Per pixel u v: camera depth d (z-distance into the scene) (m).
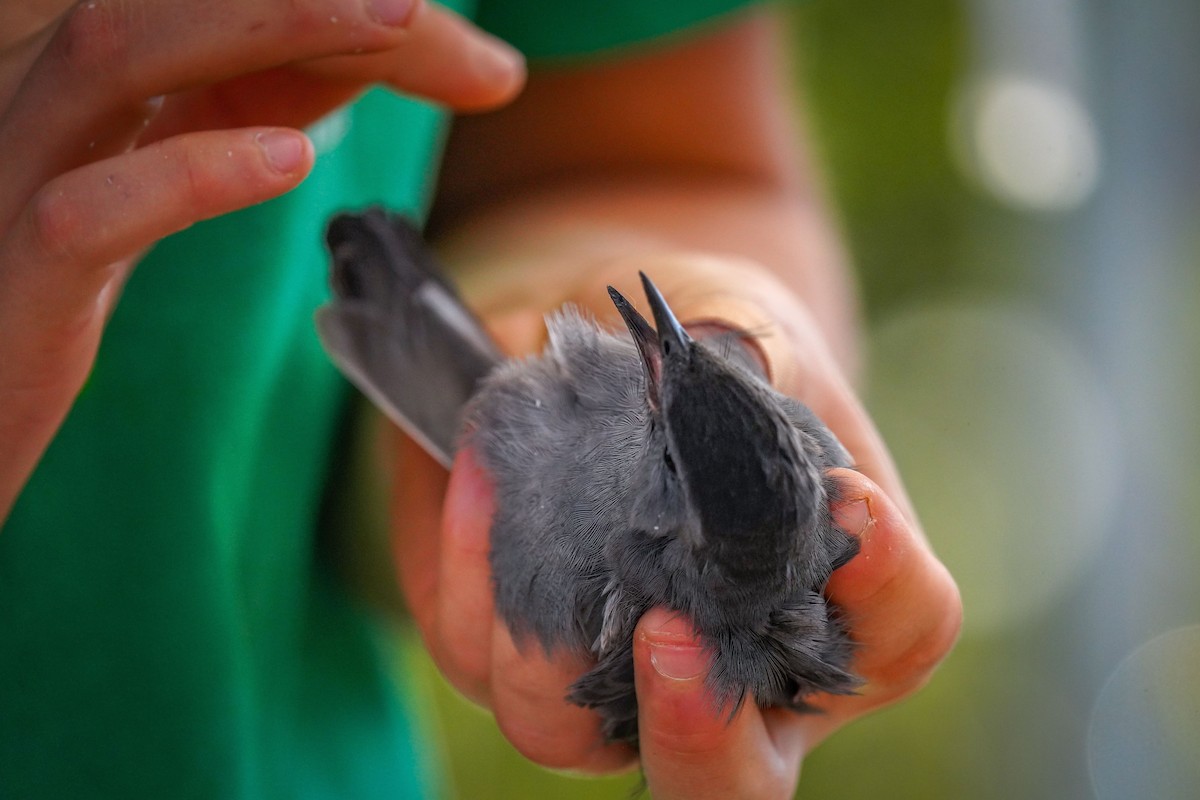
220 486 0.46
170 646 0.46
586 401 0.45
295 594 0.49
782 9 0.56
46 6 0.41
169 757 0.46
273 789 0.47
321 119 0.43
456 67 0.43
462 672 0.45
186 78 0.39
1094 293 0.61
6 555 0.45
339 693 0.50
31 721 0.45
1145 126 0.58
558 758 0.45
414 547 0.47
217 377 0.46
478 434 0.46
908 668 0.43
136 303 0.45
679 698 0.41
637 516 0.44
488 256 0.51
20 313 0.39
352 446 0.51
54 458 0.45
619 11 0.51
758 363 0.44
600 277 0.47
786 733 0.45
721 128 0.53
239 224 0.46
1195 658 0.63
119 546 0.45
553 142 0.54
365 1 0.39
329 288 0.49
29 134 0.40
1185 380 0.61
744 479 0.42
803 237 0.52
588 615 0.44
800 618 0.43
